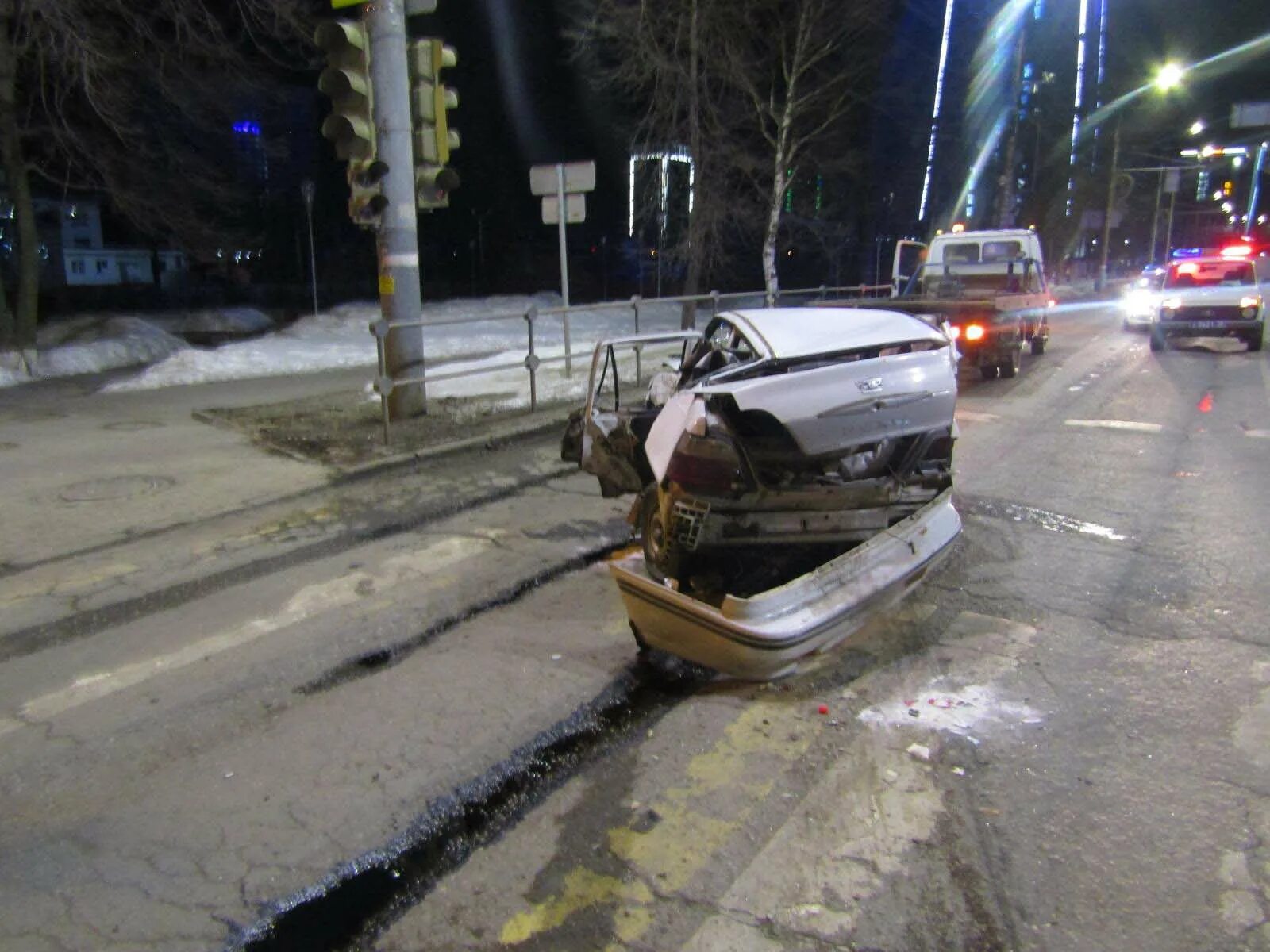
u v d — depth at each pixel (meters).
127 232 39.03
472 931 2.70
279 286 31.34
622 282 36.34
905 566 4.41
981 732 3.72
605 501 7.22
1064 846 2.99
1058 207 51.16
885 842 3.04
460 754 3.65
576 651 4.59
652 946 2.61
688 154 18.66
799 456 4.21
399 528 6.58
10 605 5.24
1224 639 4.51
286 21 15.23
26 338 14.31
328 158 32.84
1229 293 16.48
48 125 15.34
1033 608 4.95
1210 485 7.31
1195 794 3.25
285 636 4.80
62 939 2.69
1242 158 48.34
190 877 2.96
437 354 16.42
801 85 20.16
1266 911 2.67
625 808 3.28
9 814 3.33
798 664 4.17
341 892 2.89
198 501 7.09
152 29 15.09
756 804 3.28
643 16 16.83
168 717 4.00
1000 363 12.99
